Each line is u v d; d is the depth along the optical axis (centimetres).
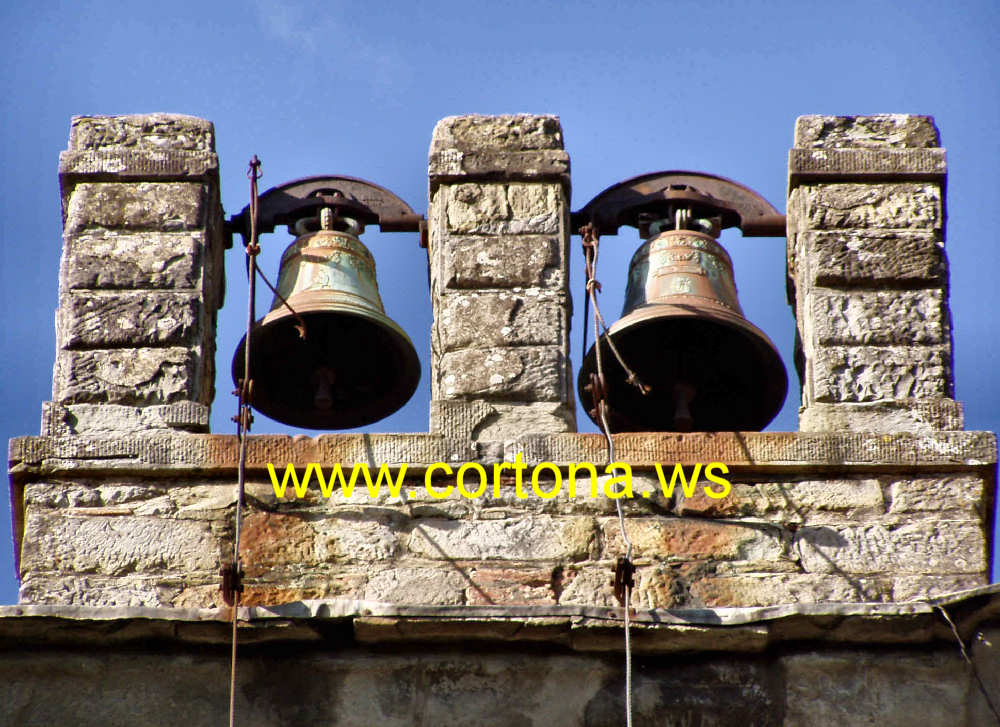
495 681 993
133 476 1066
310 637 996
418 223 1209
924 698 987
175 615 987
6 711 984
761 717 987
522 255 1135
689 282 1163
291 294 1170
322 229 1201
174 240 1142
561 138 1170
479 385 1095
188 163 1163
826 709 986
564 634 992
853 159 1165
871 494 1062
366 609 989
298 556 1045
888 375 1104
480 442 1073
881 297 1128
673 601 1034
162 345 1112
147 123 1176
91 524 1052
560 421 1089
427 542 1048
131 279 1129
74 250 1138
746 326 1146
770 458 1066
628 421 1182
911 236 1146
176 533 1051
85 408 1091
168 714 986
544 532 1050
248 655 998
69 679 991
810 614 986
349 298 1162
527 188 1155
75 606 985
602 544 1048
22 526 1064
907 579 1041
